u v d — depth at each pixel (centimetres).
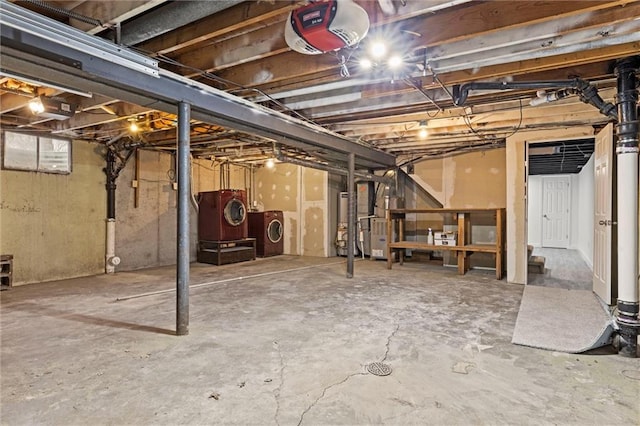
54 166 534
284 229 862
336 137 522
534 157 757
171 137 561
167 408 188
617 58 268
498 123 484
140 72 268
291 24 199
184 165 302
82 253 566
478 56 272
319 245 810
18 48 203
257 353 257
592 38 236
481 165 626
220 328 310
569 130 484
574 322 326
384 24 234
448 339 285
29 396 200
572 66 308
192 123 475
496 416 181
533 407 189
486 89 320
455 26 242
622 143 266
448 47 265
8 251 490
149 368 234
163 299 413
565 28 233
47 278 526
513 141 519
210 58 290
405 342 278
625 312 259
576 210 989
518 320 332
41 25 209
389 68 290
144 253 648
